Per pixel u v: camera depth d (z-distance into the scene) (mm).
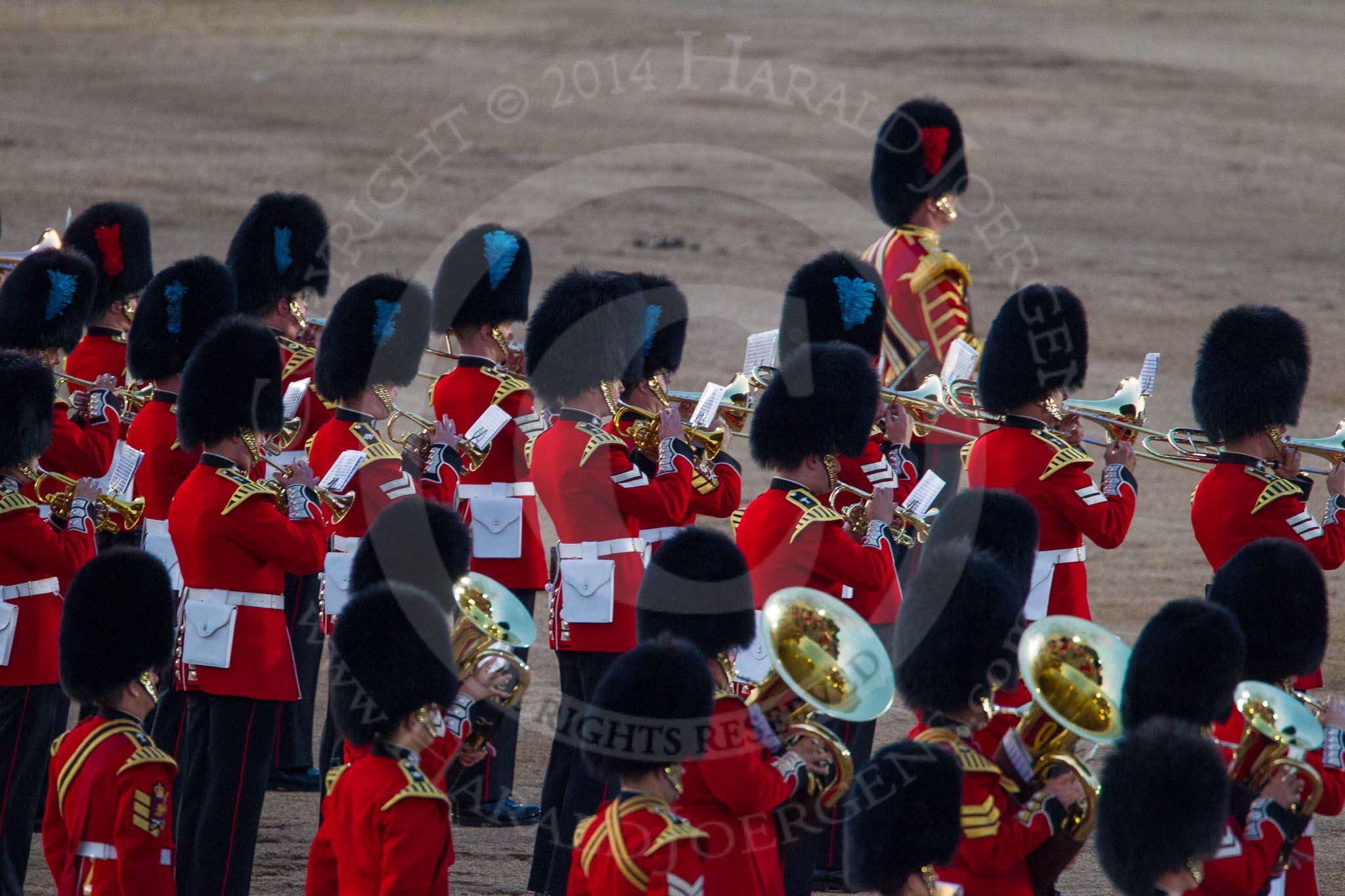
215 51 152625
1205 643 27812
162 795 27938
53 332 43688
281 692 33719
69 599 29125
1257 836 27375
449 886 33969
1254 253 99562
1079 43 159125
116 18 165250
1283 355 37125
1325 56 154250
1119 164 119688
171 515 34156
